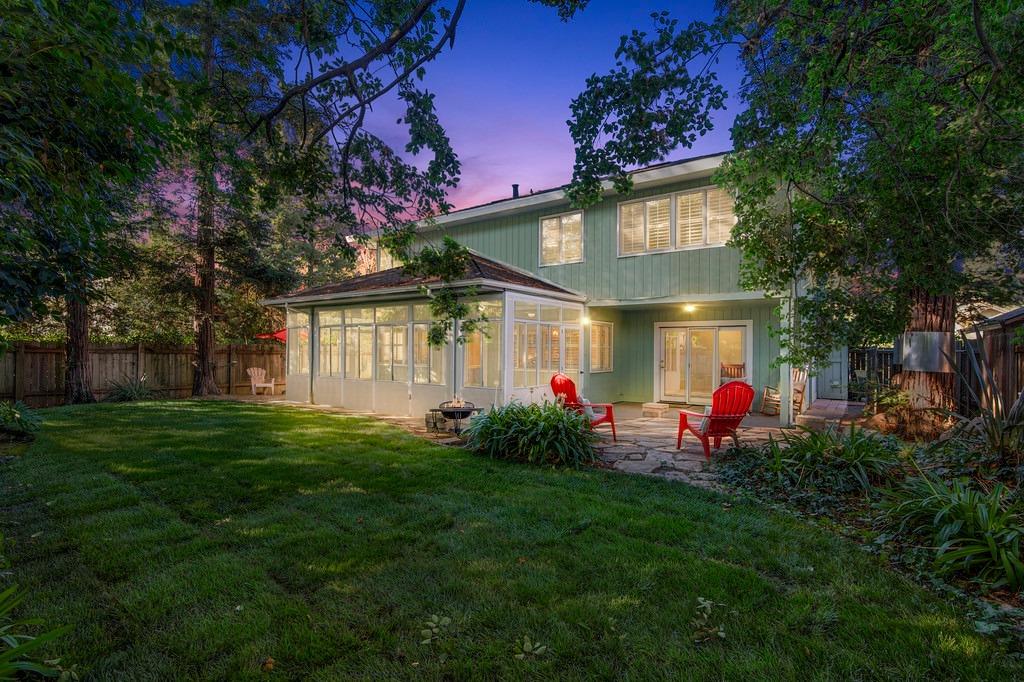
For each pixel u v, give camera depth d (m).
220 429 8.55
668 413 11.54
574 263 12.77
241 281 15.90
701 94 4.31
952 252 5.52
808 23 3.85
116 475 5.51
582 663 2.31
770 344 11.55
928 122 4.15
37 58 2.69
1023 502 3.55
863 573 3.19
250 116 5.08
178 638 2.48
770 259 7.07
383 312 11.91
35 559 3.38
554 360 11.23
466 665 2.27
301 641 2.47
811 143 4.81
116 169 3.59
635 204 11.84
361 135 5.74
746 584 3.02
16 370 11.68
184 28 5.70
